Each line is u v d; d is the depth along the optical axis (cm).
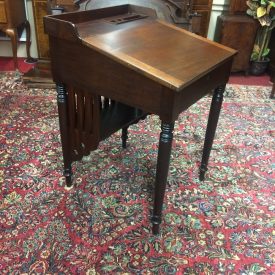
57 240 161
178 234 168
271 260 156
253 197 195
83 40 138
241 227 174
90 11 165
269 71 384
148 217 177
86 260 152
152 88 131
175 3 297
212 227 173
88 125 169
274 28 369
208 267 152
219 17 361
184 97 136
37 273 145
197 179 208
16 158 218
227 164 224
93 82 148
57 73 158
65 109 169
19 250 155
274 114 293
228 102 310
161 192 156
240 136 257
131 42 150
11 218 172
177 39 166
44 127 255
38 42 341
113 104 203
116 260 153
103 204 184
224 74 170
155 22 183
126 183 201
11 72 347
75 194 190
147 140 246
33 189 192
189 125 270
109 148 234
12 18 315
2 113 272
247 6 354
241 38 354
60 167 211
